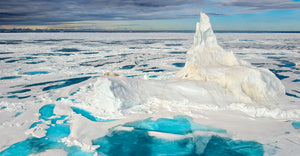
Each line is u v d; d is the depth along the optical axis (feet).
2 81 42.27
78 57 78.79
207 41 36.29
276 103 26.37
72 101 29.40
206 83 29.91
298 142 18.16
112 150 18.04
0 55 82.23
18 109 26.68
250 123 21.90
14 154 17.34
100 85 26.11
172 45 132.46
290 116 23.20
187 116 23.76
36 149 18.11
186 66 36.01
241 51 93.25
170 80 32.94
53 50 101.76
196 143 18.95
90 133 20.58
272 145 17.90
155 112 24.94
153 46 125.49
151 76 45.98
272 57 75.92
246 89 28.45
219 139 19.27
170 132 20.92
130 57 79.00
